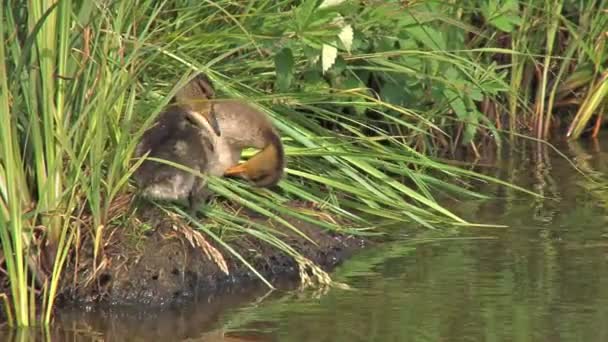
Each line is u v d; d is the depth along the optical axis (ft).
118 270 36.76
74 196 35.91
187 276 37.45
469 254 40.01
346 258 40.16
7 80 35.60
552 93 56.08
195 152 36.68
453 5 49.24
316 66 44.14
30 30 34.30
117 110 37.73
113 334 33.68
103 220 36.42
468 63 49.26
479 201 46.39
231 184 39.24
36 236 35.81
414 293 36.27
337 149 43.19
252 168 37.81
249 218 40.34
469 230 42.75
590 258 39.19
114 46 37.04
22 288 34.19
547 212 44.75
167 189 36.14
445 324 33.45
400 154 46.29
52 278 34.76
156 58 40.93
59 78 34.86
